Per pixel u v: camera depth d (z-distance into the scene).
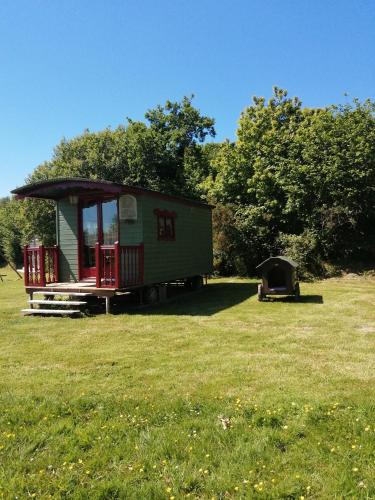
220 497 2.74
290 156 18.50
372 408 3.86
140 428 3.66
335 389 4.50
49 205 24.45
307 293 12.72
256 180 19.33
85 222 11.23
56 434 3.59
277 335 7.22
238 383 4.75
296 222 18.73
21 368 5.54
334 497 2.68
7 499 2.74
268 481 2.86
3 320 9.01
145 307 10.59
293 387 4.57
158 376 5.09
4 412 4.01
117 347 6.58
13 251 33.53
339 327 7.80
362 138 16.44
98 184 9.53
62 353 6.27
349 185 16.81
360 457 3.09
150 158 24.83
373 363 5.48
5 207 37.22
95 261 10.76
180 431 3.55
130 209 10.67
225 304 10.95
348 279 16.30
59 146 26.67
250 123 21.12
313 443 3.30
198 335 7.32
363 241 18.02
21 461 3.18
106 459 3.18
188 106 27.48
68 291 10.05
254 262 19.03
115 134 26.22
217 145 30.78
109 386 4.76
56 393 4.55
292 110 21.84
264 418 3.69
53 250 11.27
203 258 14.81
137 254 10.48
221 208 19.02
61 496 2.79
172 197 12.02
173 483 2.88
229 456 3.16
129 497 2.76
